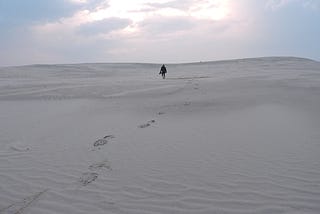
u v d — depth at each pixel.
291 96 15.49
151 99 17.70
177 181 7.12
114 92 21.64
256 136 9.78
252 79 22.64
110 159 8.67
